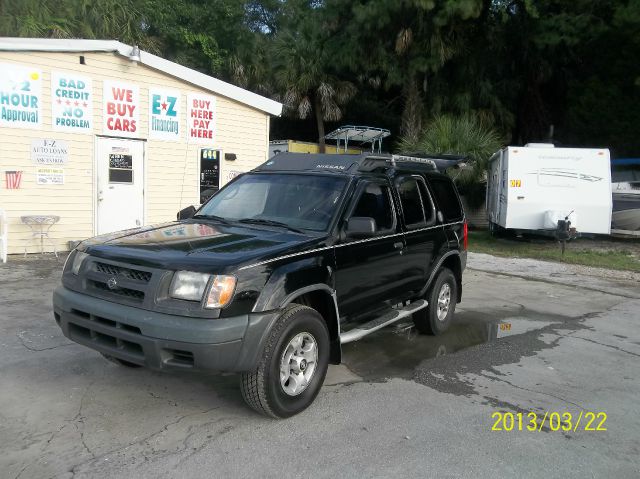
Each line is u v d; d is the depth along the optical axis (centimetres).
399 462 374
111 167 1123
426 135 1955
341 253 485
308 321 436
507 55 2428
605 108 2295
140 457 367
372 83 2698
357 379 525
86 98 1071
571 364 591
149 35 2372
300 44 2681
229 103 1302
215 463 363
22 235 1017
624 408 480
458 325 739
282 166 593
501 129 2361
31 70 998
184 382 493
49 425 405
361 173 551
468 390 507
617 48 2255
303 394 439
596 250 1573
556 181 1505
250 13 3569
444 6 1909
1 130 976
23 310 680
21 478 338
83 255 444
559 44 2284
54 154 1041
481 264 1284
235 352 385
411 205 620
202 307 380
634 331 739
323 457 376
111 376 497
